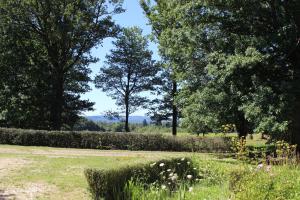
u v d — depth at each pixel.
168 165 13.41
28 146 31.30
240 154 13.66
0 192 12.45
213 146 33.50
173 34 28.59
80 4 45.66
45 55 48.56
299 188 9.94
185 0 28.64
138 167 11.89
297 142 22.86
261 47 24.03
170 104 53.47
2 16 44.06
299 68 25.50
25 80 47.88
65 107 50.72
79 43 47.38
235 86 24.84
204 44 26.83
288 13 25.25
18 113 46.81
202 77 27.98
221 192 10.38
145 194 10.09
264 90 23.19
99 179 10.62
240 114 26.44
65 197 12.23
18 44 46.59
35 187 13.38
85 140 33.56
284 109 22.41
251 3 25.66
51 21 45.25
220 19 27.05
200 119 26.73
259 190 8.73
